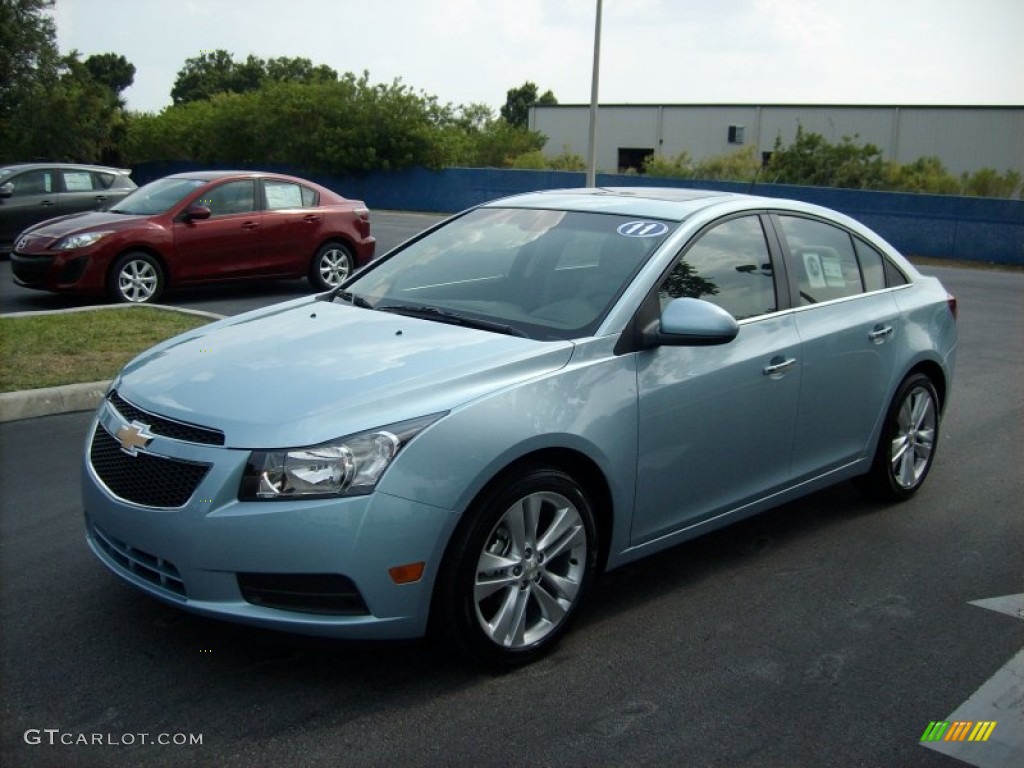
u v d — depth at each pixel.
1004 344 11.49
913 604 4.48
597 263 4.43
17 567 4.48
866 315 5.27
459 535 3.49
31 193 16.47
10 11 39.97
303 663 3.71
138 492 3.54
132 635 3.88
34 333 8.94
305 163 41.50
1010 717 3.56
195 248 12.09
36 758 3.09
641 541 4.21
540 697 3.56
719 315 4.02
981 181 33.38
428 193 38.44
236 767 3.08
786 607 4.40
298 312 4.65
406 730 3.31
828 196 26.58
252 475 3.32
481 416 3.53
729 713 3.51
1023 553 5.12
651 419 4.08
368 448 3.35
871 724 3.48
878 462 5.57
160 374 3.91
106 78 90.75
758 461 4.67
